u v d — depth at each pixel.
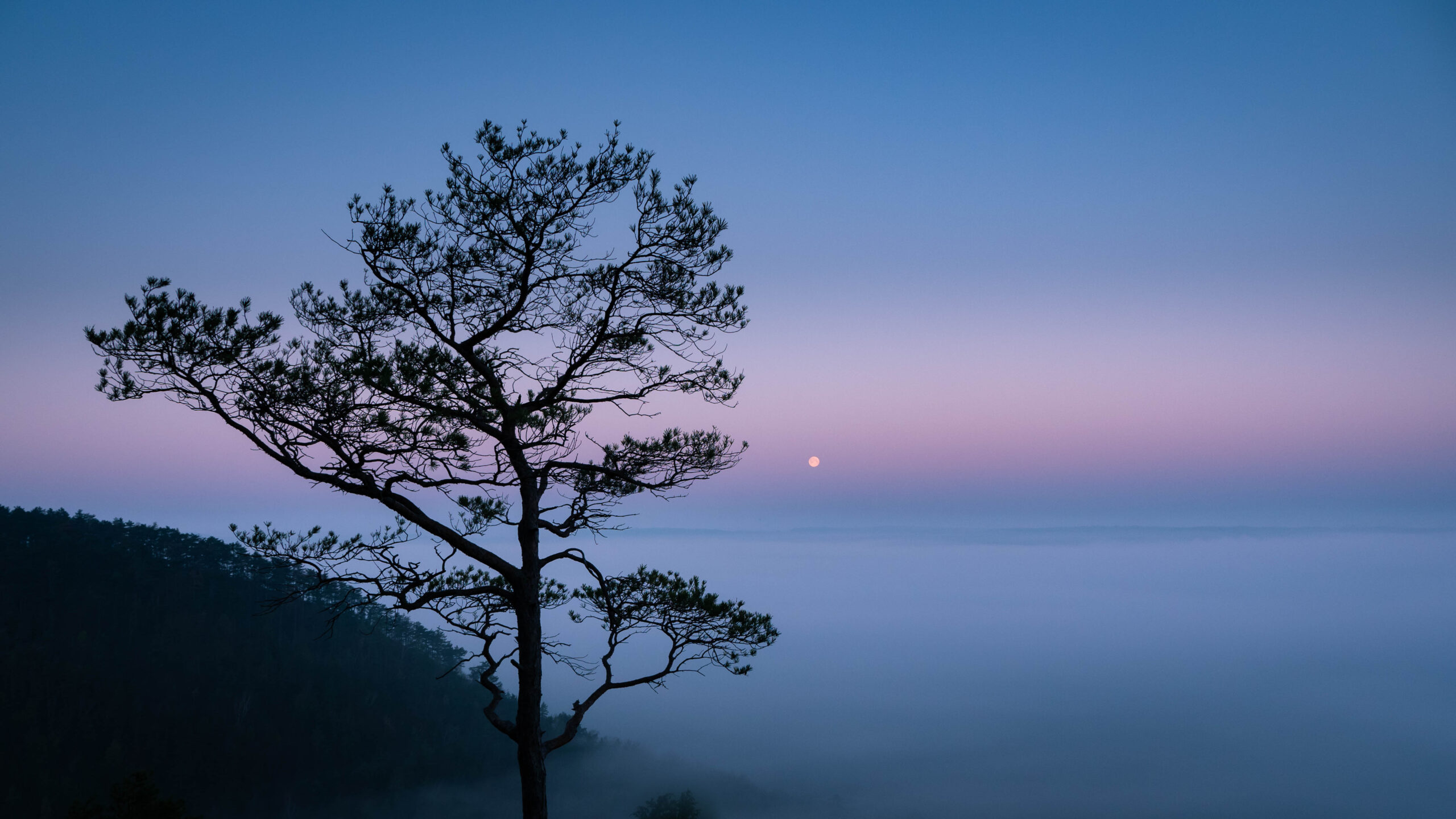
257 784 76.75
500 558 7.17
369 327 7.05
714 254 7.24
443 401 6.86
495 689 7.57
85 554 99.62
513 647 8.09
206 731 78.75
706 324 7.45
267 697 86.19
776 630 7.98
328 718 86.88
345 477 6.75
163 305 5.52
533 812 6.93
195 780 73.69
